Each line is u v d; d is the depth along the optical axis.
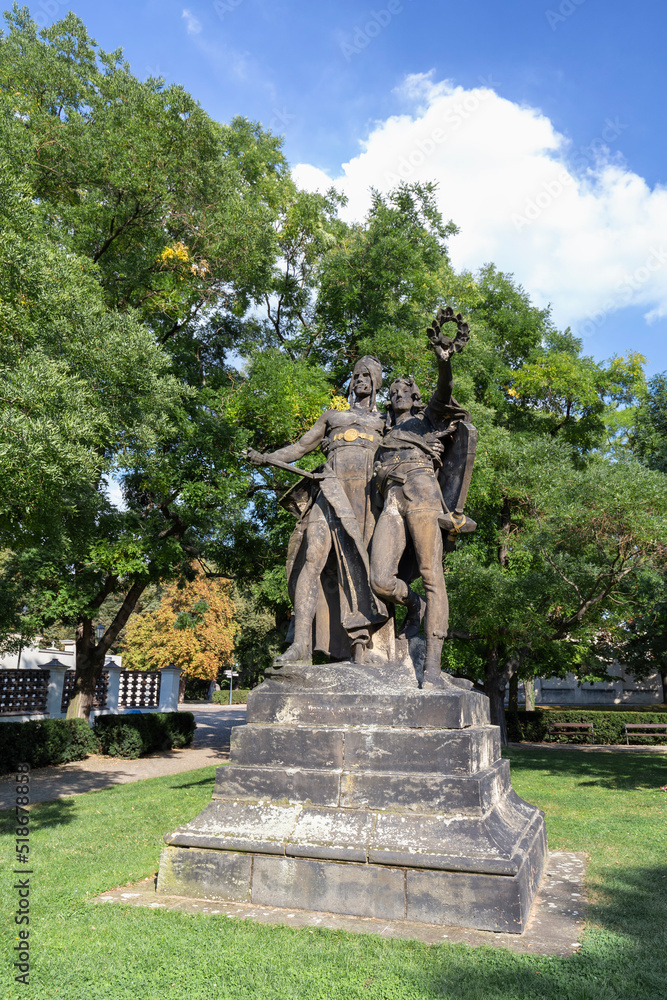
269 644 18.27
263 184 15.62
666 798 8.53
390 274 14.45
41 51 10.78
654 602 12.56
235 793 4.32
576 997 2.77
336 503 5.00
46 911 3.89
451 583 12.16
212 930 3.47
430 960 3.11
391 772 4.02
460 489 4.71
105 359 7.29
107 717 16.14
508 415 17.19
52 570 13.01
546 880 4.55
